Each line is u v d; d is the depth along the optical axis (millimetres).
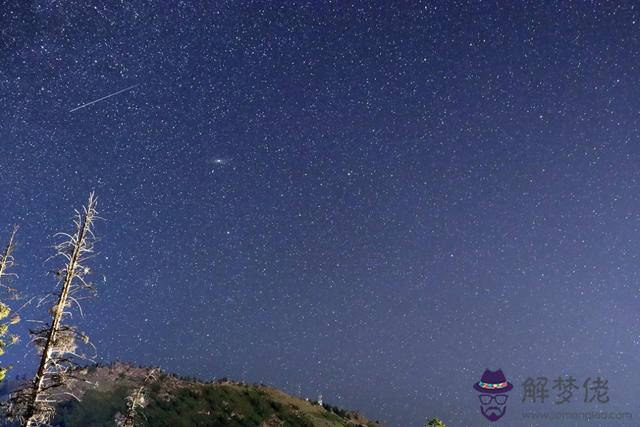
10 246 19984
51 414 17062
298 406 132125
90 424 90625
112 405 99750
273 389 144125
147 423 95562
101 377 114938
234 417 112500
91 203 19016
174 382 126312
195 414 108000
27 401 16656
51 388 17156
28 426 16438
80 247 18547
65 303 18094
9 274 19672
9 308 20094
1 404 16516
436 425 47469
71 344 17953
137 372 124125
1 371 19516
